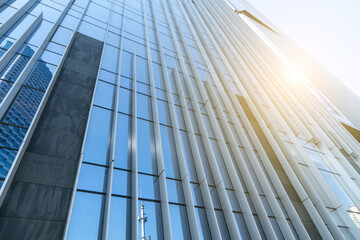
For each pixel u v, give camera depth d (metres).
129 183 9.77
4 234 6.00
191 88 17.25
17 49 11.38
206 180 11.69
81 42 15.02
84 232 7.55
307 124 24.69
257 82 25.05
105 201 8.61
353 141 27.42
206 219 10.47
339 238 12.88
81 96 11.16
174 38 23.53
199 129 14.99
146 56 18.69
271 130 19.34
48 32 13.23
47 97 9.87
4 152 7.68
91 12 19.23
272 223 12.34
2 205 6.45
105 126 11.44
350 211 16.19
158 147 11.58
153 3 29.66
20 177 7.23
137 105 13.84
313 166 17.69
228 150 14.95
